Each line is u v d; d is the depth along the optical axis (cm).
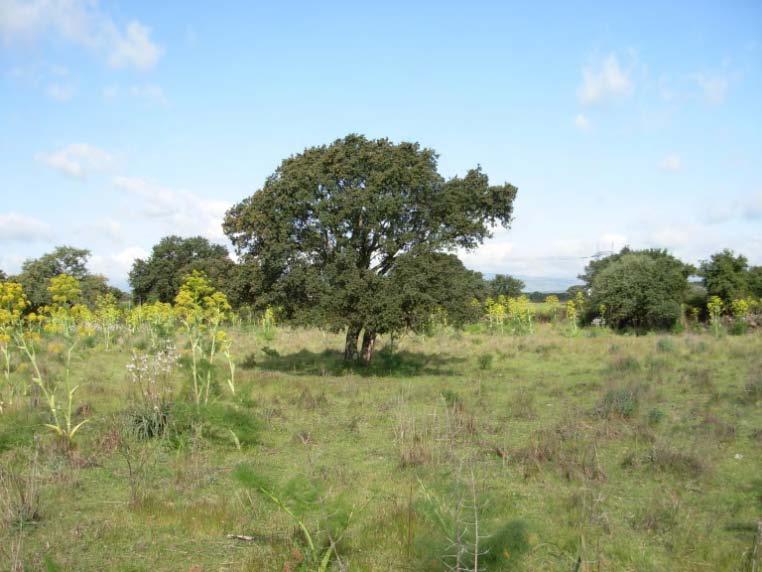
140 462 831
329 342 2898
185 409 974
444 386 1566
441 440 965
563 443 927
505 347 2605
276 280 1808
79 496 697
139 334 2816
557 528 601
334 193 1775
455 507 521
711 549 556
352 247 1819
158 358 1276
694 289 4178
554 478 776
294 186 1747
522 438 995
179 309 1252
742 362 1864
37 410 1102
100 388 1366
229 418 947
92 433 967
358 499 682
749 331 3219
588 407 1230
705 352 2162
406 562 523
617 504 684
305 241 1806
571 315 3650
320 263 1827
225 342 1298
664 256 4241
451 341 2947
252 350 2544
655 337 3042
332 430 1073
